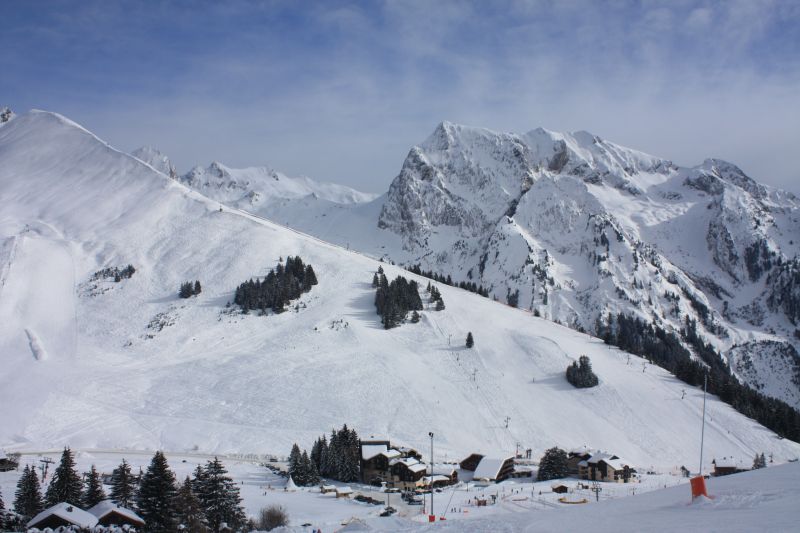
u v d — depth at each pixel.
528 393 187.25
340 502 98.38
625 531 18.84
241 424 153.25
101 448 135.38
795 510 19.30
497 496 102.88
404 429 156.38
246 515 85.00
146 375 179.75
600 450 160.38
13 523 62.97
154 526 68.19
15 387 166.88
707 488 26.22
